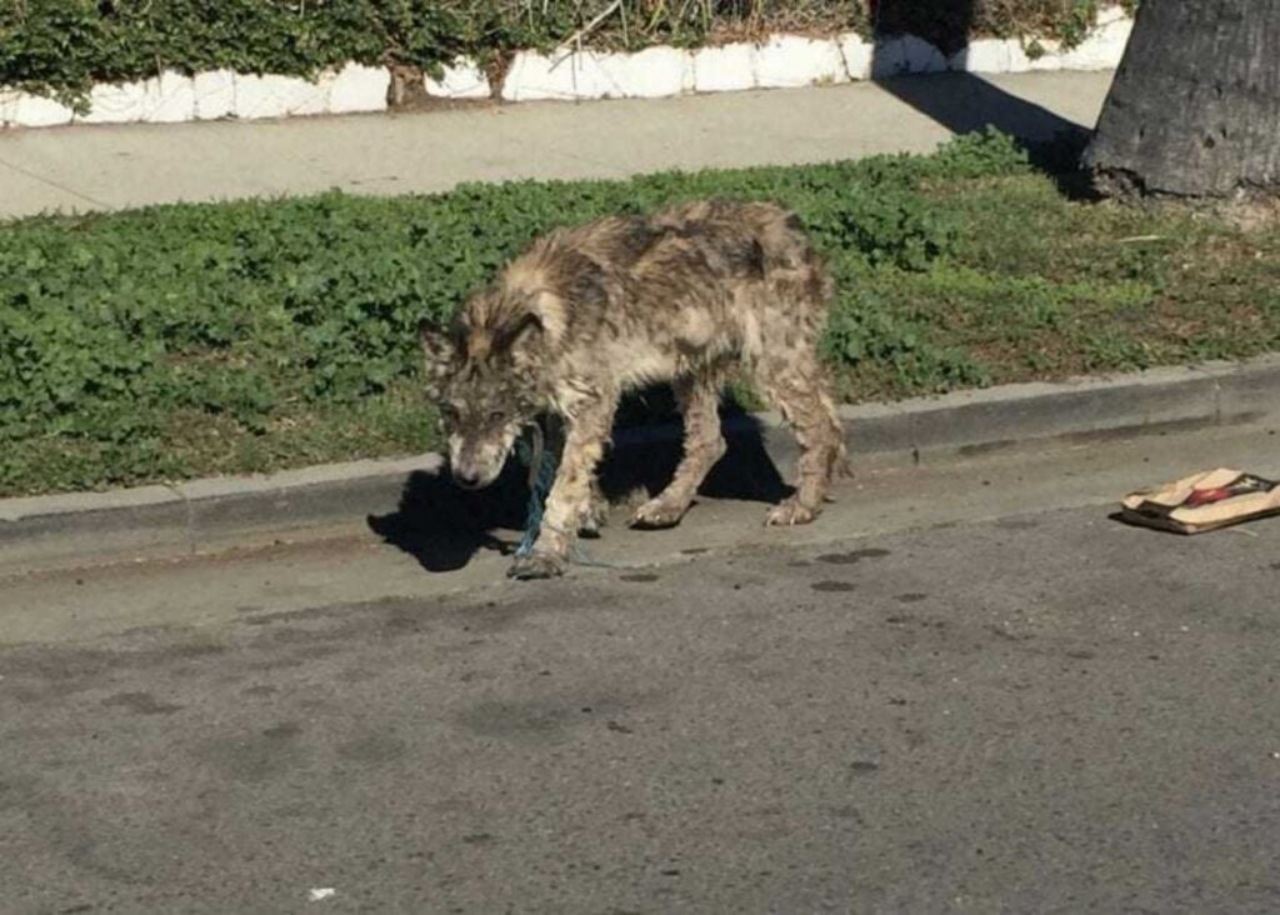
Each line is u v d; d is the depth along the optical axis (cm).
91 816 655
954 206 1321
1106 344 1103
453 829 647
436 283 1071
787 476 1020
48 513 878
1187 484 955
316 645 799
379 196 1345
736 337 929
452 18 1599
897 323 1098
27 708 739
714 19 1697
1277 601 843
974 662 779
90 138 1486
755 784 677
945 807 662
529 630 814
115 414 961
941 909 599
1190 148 1305
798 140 1573
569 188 1319
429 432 973
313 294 1077
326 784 677
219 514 905
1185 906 602
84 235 1204
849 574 877
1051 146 1476
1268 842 641
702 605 841
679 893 607
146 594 855
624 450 984
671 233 909
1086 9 1806
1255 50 1285
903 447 1027
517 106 1634
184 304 1058
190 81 1539
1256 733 718
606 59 1658
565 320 858
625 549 916
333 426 978
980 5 1780
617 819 654
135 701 745
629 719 728
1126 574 873
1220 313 1159
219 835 643
